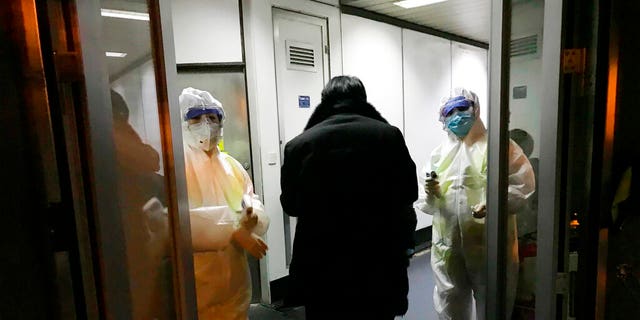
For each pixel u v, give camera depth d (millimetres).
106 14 881
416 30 4227
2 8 739
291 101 3072
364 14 3611
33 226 785
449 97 2094
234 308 1692
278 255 3033
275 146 2969
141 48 961
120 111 920
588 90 1150
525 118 1292
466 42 5020
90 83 823
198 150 1718
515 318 1406
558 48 1101
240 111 2891
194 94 1706
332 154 1454
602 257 1192
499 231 1303
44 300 804
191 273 1085
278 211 3020
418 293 2959
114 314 878
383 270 1513
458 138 2096
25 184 771
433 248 2184
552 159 1143
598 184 1166
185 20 2670
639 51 1138
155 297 1024
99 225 846
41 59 771
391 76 3959
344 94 1544
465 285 2086
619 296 1234
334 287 1501
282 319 2730
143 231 983
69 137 815
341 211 1472
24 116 769
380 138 1467
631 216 1187
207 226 1571
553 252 1173
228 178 1787
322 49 3270
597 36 1116
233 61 2818
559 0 1082
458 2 3482
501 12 1207
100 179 846
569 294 1228
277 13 2914
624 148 1196
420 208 2203
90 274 851
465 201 1974
